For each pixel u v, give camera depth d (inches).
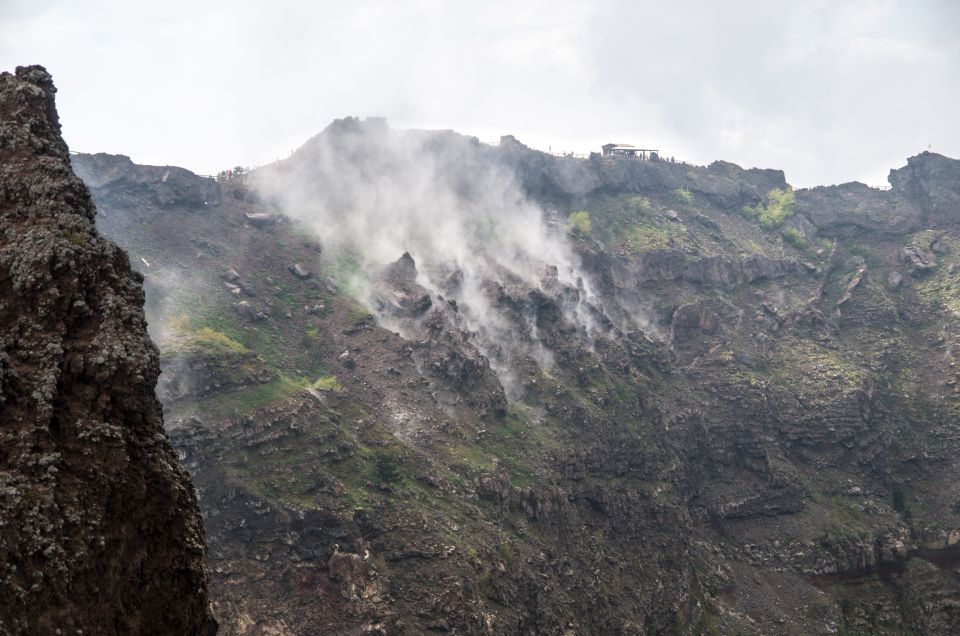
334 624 4148.6
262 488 4569.4
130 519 1021.2
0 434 964.0
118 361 1052.5
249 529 4411.9
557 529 5846.5
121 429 1037.8
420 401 6018.7
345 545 4503.0
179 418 4635.8
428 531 4724.4
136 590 1007.0
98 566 959.6
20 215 1115.9
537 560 5206.7
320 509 4544.8
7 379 985.5
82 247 1095.6
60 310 1056.8
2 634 834.8
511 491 5620.1
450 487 5241.1
